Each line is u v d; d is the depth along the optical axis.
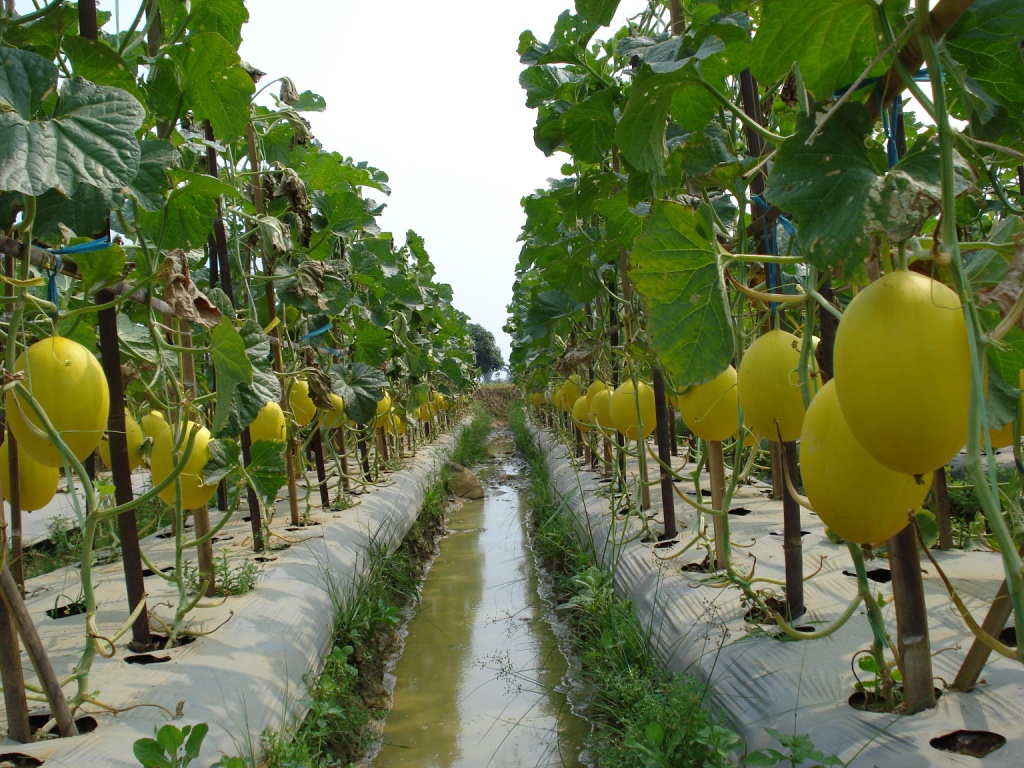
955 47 1.33
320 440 5.64
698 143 2.35
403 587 5.30
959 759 1.59
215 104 2.68
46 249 2.12
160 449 2.85
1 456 2.41
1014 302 1.06
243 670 2.64
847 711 1.90
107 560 4.16
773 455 4.45
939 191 1.11
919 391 1.04
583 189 3.37
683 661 2.72
